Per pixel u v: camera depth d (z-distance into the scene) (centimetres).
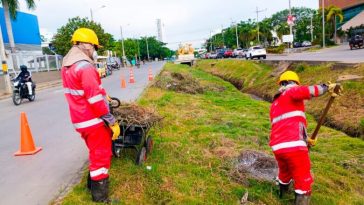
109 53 5744
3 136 880
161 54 13875
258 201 509
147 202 472
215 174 573
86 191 486
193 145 720
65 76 429
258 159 623
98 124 432
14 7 2722
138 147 568
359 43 3447
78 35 439
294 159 460
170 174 551
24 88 1532
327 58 2255
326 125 1169
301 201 464
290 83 479
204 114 1080
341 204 532
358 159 734
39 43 4328
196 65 5497
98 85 418
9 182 547
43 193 500
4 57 2089
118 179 512
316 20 8038
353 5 6869
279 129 470
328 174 630
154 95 1408
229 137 797
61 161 636
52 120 1059
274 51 5497
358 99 1185
